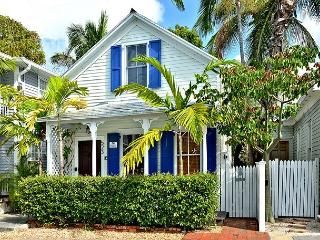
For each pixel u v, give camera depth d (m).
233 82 11.07
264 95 10.88
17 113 15.62
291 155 22.41
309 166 13.09
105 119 14.16
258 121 11.72
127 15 15.58
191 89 12.51
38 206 12.30
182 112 11.29
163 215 11.26
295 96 10.98
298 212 13.08
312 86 11.06
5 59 17.56
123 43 15.82
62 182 12.19
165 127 12.09
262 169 11.29
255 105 12.09
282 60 10.93
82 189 12.02
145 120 13.67
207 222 11.37
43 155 19.64
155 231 11.33
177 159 14.54
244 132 11.41
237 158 18.75
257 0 18.97
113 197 11.70
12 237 11.00
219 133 12.38
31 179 12.48
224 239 9.98
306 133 16.72
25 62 19.44
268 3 19.22
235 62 12.00
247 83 10.93
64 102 14.12
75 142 16.12
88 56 16.16
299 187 13.11
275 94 11.33
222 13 21.00
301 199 13.09
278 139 11.90
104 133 15.70
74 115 14.73
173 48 15.13
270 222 12.21
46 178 12.39
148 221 11.37
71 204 12.07
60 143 13.98
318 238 10.01
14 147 16.62
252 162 17.12
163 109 13.30
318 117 13.60
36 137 15.29
